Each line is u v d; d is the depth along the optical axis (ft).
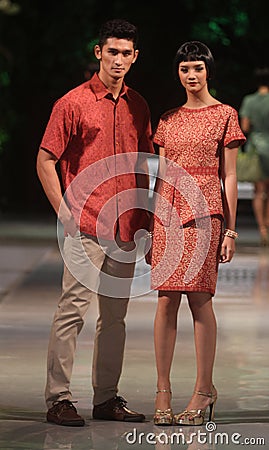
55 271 86.12
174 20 154.51
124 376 50.44
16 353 55.31
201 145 42.86
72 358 43.09
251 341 58.80
